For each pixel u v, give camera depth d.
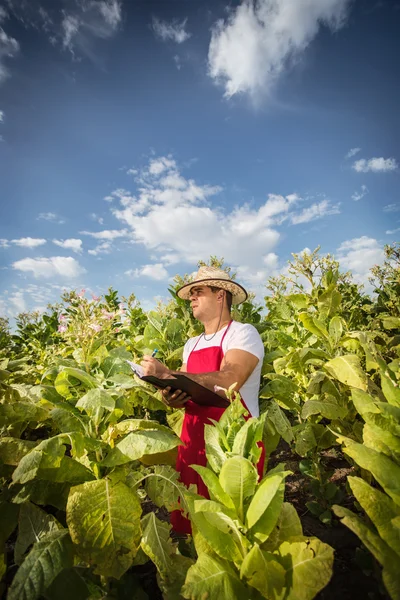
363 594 1.83
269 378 3.40
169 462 2.46
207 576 1.30
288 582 1.27
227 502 1.45
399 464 1.55
